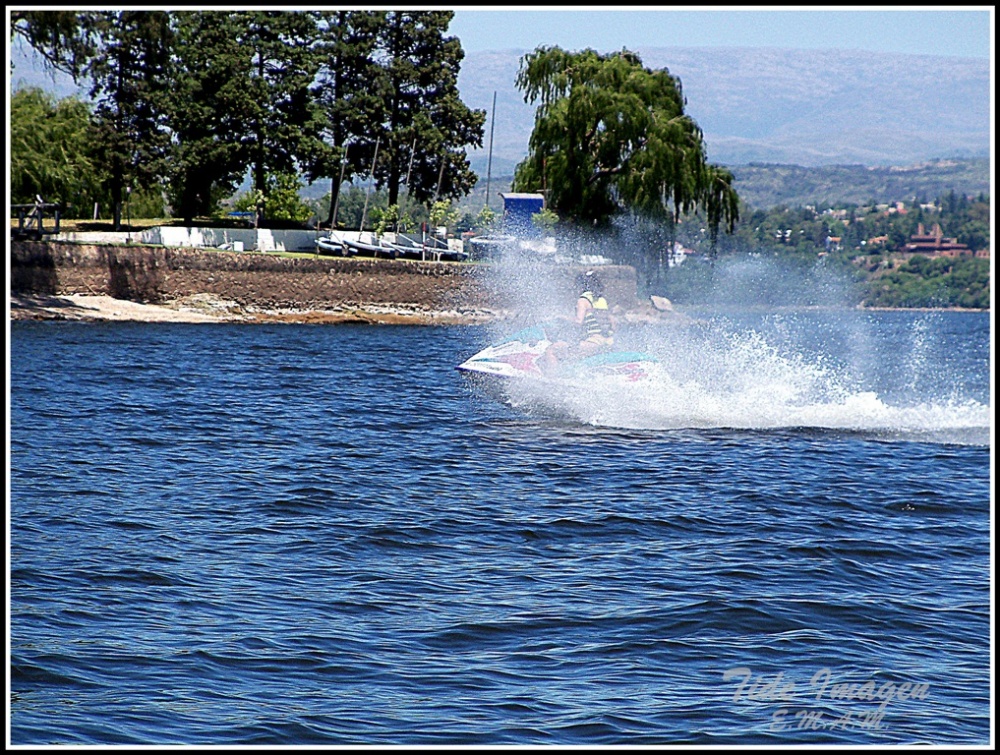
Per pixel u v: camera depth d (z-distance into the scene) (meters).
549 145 164.12
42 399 57.81
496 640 22.30
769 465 41.69
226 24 172.25
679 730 18.41
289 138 176.00
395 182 193.75
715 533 31.17
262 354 95.94
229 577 26.05
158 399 59.88
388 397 63.31
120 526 30.53
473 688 19.95
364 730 18.17
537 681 20.33
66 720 18.19
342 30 187.62
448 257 181.00
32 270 139.62
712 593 25.28
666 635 22.69
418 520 31.98
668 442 46.31
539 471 39.88
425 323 161.75
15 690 19.28
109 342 102.12
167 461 40.81
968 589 26.31
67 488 35.41
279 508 33.31
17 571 25.81
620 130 159.50
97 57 144.75
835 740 18.09
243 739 17.73
